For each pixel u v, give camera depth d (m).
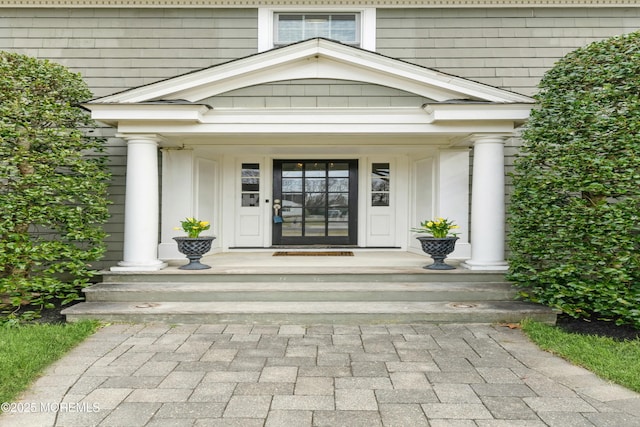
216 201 7.02
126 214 5.22
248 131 5.18
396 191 7.36
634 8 6.34
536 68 6.34
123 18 6.34
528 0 6.26
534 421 2.52
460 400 2.78
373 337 4.04
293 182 7.52
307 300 4.84
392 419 2.54
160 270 5.17
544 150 4.67
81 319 4.39
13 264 4.50
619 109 4.26
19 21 6.32
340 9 6.45
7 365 3.10
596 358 3.38
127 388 2.93
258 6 6.36
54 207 4.75
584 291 4.18
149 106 4.95
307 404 2.72
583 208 4.20
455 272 5.14
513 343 3.88
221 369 3.27
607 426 2.46
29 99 4.85
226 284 5.04
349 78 5.21
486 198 5.17
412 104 5.22
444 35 6.38
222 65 5.07
